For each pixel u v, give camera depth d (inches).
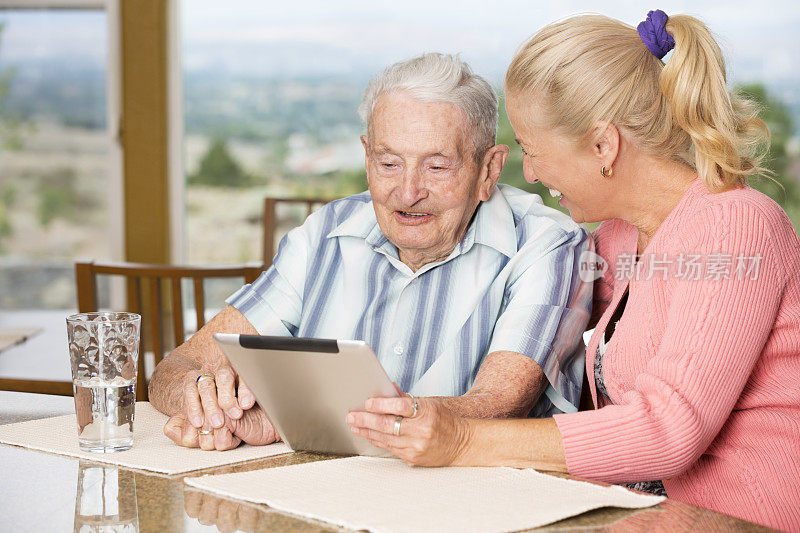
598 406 58.0
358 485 40.1
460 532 34.2
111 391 45.2
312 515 36.1
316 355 41.0
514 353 55.0
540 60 50.1
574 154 50.7
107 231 207.6
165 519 36.0
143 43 197.2
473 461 43.4
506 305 59.1
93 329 44.6
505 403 52.3
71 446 46.1
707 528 35.5
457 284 59.4
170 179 203.0
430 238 57.1
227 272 81.3
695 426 44.0
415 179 55.1
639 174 50.8
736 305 45.0
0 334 117.0
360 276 61.2
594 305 62.3
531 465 43.8
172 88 201.6
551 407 59.6
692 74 47.5
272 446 47.4
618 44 49.5
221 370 47.8
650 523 36.0
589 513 37.2
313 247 63.2
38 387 67.7
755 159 49.0
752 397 48.3
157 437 48.8
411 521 35.3
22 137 205.3
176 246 204.7
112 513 36.7
